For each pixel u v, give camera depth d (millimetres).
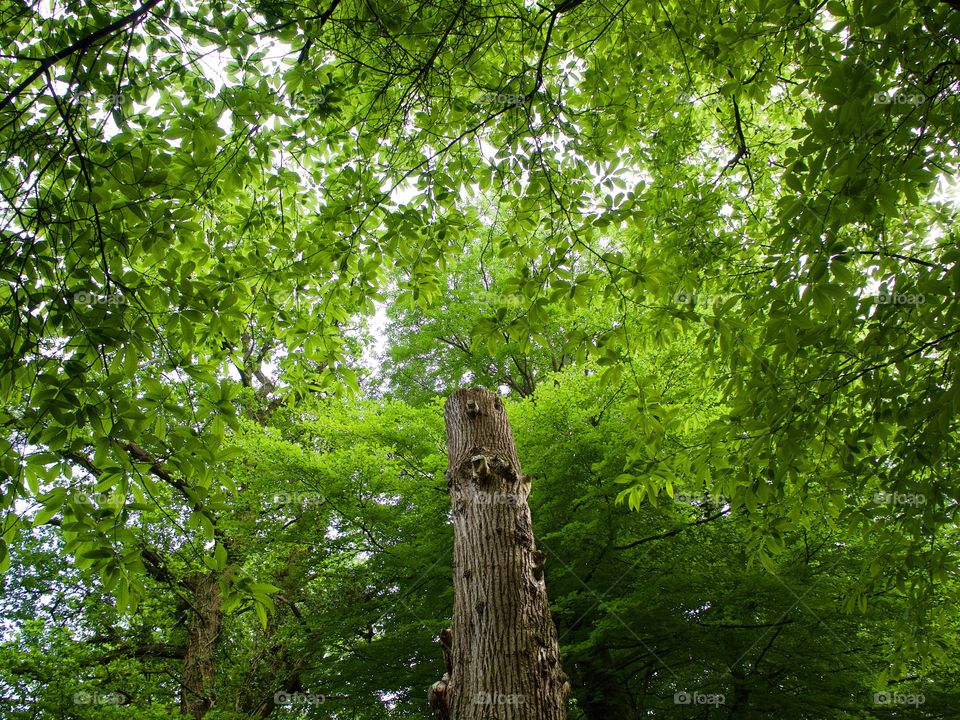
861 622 6043
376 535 7652
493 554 3518
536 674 3145
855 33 3053
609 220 4152
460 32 3842
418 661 6855
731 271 5613
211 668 8781
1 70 3432
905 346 3635
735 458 4184
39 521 2613
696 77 5602
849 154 2727
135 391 3422
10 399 2779
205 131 3234
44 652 7004
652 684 7961
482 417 4211
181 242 3355
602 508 6609
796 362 3910
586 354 4207
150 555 8297
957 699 5988
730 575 6176
